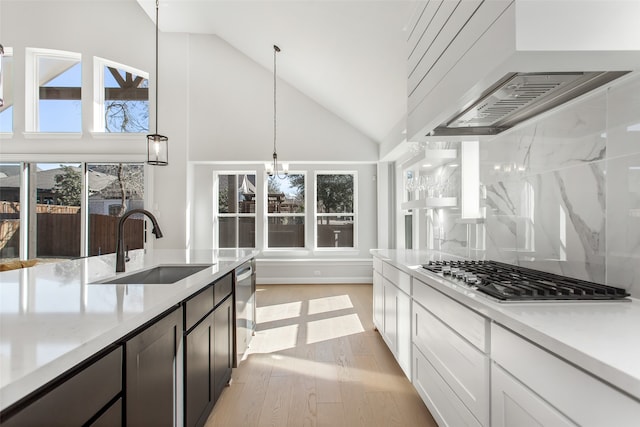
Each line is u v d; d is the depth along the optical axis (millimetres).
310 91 5184
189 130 5355
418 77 1885
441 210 3260
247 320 2871
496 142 2229
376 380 2385
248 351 2918
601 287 1299
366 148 5523
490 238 2312
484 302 1182
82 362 830
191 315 1567
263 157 5426
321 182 6035
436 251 3252
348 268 5891
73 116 5352
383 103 3971
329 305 4457
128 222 5219
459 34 1324
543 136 1751
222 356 2119
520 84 1313
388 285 2711
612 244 1327
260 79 5434
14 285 1474
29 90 5238
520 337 1000
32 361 668
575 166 1523
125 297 1240
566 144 1584
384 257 2754
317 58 3916
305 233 5969
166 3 4551
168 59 5316
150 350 1166
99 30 5266
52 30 5211
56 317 981
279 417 1940
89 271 1880
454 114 1710
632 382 615
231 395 2184
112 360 933
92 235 5250
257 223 5895
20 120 5176
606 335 845
